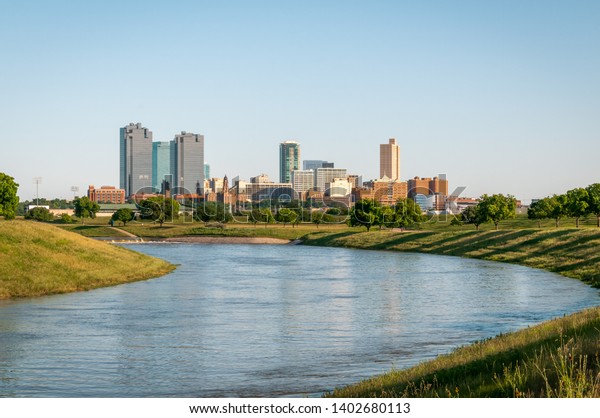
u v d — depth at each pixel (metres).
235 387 34.75
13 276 78.25
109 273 90.31
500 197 181.25
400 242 170.25
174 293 76.88
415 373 31.03
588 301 68.06
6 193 150.62
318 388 34.34
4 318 57.97
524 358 28.78
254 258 139.62
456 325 54.66
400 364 39.97
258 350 44.59
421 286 84.25
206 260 133.62
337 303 68.69
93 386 35.03
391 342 47.38
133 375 37.47
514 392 22.89
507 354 29.92
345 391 29.58
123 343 46.94
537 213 180.62
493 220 180.25
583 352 27.42
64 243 95.19
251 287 83.69
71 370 38.72
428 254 148.50
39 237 92.69
